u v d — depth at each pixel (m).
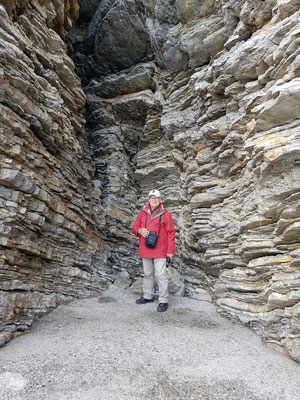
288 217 3.64
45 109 5.09
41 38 5.52
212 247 5.62
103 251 6.88
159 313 4.78
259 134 4.06
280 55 4.07
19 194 4.05
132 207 8.15
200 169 6.23
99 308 4.95
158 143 8.14
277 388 2.69
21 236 4.15
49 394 2.47
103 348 3.35
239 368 3.02
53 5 6.11
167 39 6.81
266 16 4.79
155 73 7.94
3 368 2.85
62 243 5.27
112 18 7.70
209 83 5.95
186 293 6.33
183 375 2.85
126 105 8.14
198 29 6.21
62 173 5.70
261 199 4.02
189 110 6.95
